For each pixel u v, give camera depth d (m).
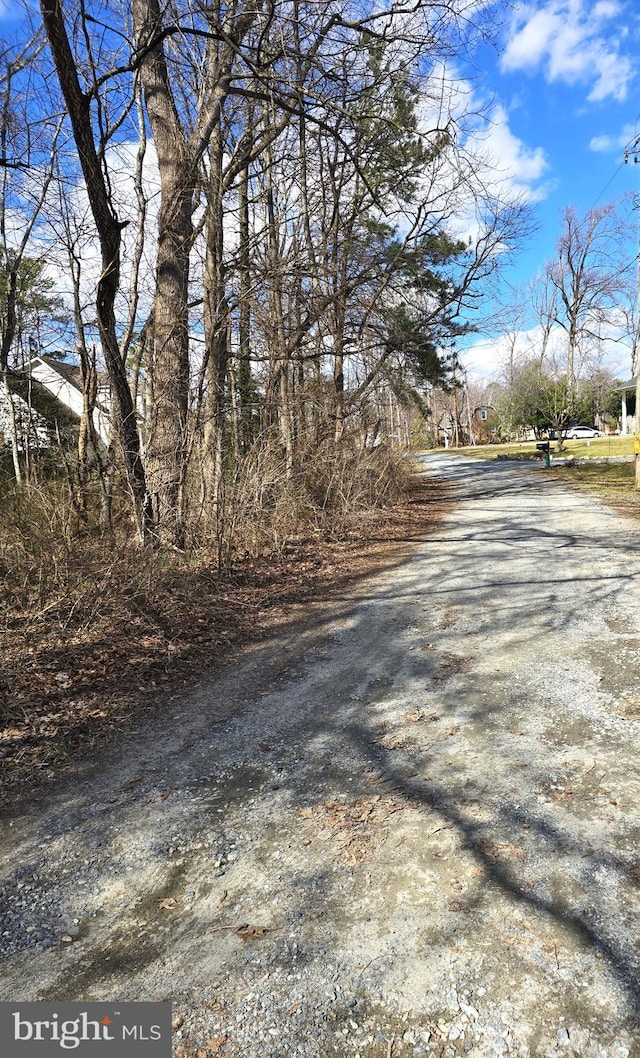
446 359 18.28
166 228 9.14
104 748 4.06
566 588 6.97
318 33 9.90
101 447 9.81
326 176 14.17
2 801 3.50
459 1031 2.00
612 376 54.56
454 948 2.31
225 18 8.80
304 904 2.59
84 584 6.28
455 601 6.90
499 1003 2.08
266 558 9.35
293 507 11.14
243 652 5.83
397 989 2.16
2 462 10.48
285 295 11.76
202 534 8.80
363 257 14.48
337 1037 2.01
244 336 11.83
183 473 8.78
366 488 14.10
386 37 9.82
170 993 2.21
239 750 3.93
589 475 20.12
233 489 9.26
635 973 2.15
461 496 17.83
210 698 4.79
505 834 2.91
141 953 2.40
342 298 14.26
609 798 3.12
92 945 2.46
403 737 3.94
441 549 10.04
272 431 11.34
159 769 3.75
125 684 5.02
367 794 3.34
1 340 14.56
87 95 7.04
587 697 4.25
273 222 11.93
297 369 13.49
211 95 9.12
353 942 2.37
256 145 12.35
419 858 2.80
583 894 2.52
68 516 6.77
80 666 5.25
